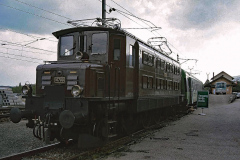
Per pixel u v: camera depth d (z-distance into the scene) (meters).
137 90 10.63
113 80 8.87
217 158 7.31
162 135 10.90
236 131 12.05
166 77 15.50
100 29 8.79
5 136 10.05
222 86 63.41
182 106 21.95
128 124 10.98
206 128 12.98
